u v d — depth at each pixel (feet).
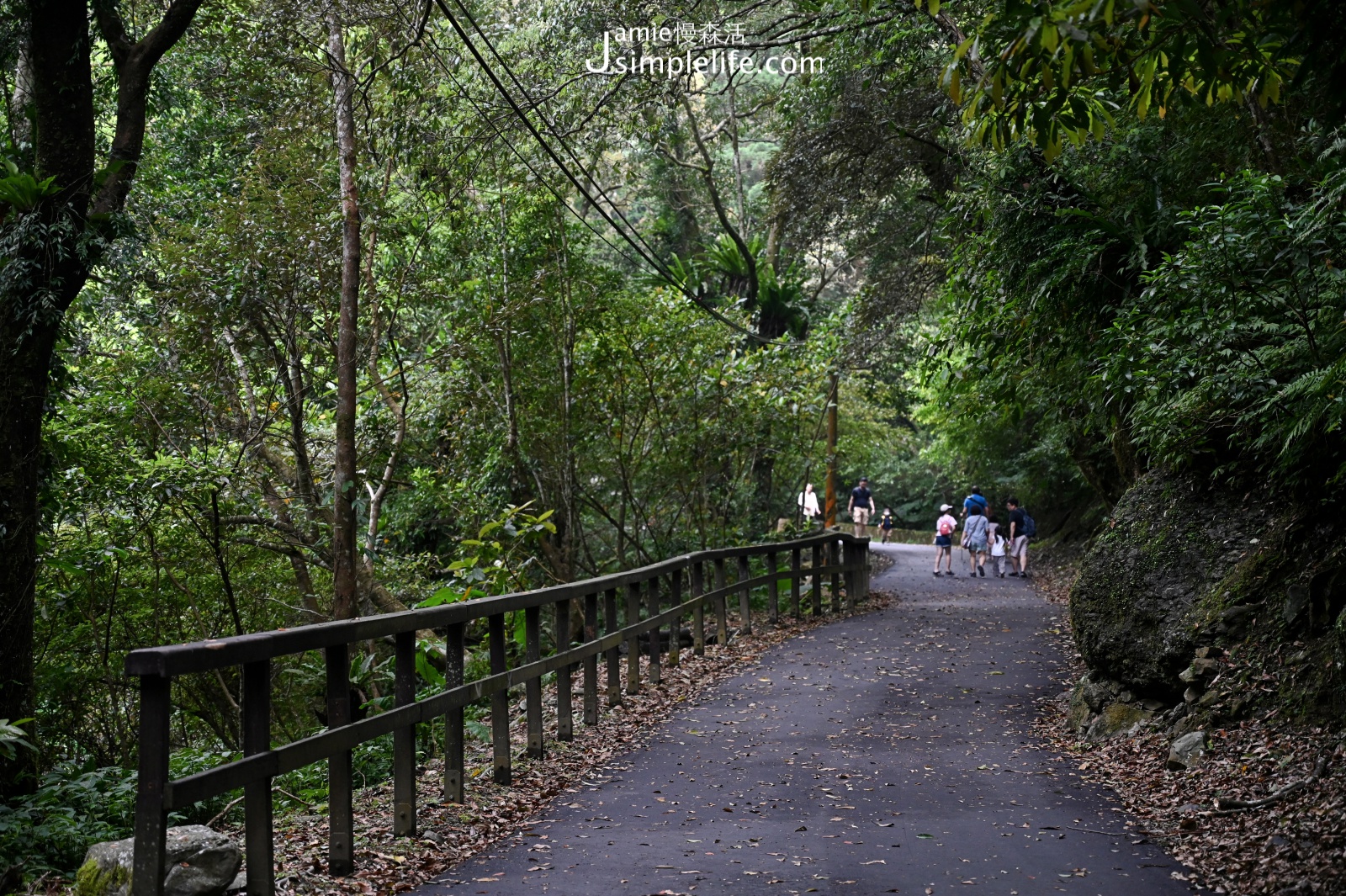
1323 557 25.08
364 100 43.91
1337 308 23.62
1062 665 40.88
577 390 58.13
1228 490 29.68
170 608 43.60
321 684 44.37
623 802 23.06
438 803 22.04
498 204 53.57
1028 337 37.42
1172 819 20.98
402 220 47.11
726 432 60.08
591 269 57.36
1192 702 26.11
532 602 26.00
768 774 25.46
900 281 72.13
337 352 43.11
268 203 41.73
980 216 38.55
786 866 18.37
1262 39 16.02
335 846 17.38
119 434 40.65
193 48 44.09
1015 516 80.84
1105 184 34.45
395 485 56.75
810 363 65.82
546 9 50.57
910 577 80.84
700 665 41.01
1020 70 14.74
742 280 92.89
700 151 96.48
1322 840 17.35
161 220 42.91
